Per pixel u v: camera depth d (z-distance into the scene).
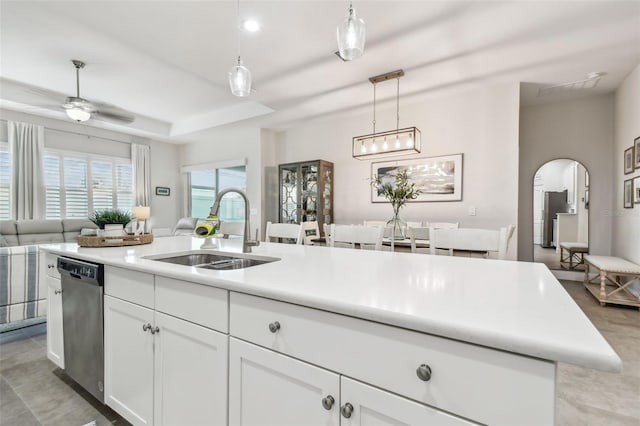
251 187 5.74
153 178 6.62
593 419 1.53
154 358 1.23
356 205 4.93
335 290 0.86
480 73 3.38
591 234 4.27
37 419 1.56
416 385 0.66
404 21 2.45
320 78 3.51
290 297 0.83
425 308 0.70
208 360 1.05
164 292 1.19
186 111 5.38
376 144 3.79
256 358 0.93
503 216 3.75
